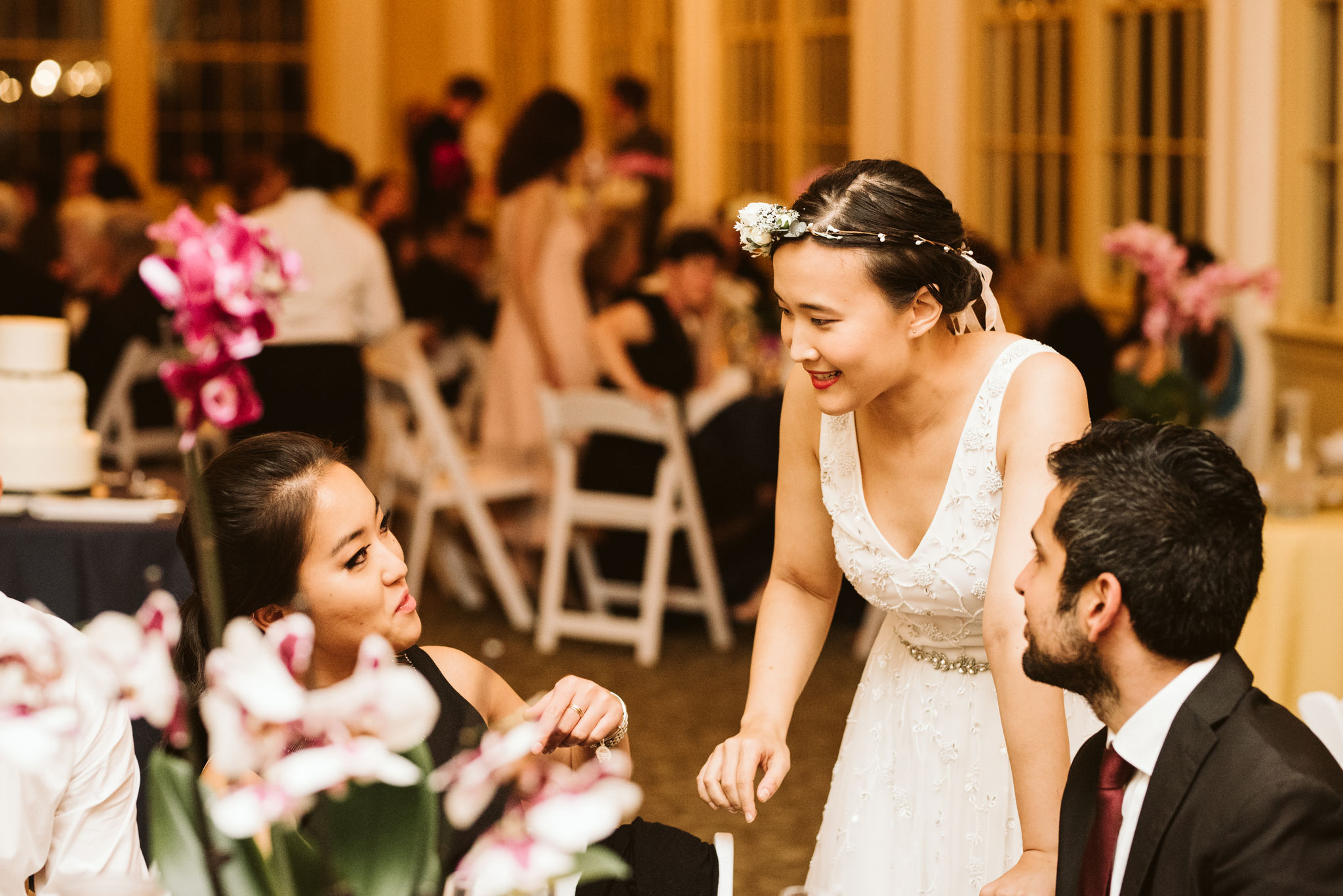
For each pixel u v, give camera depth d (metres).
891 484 1.89
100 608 3.42
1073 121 6.21
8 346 3.69
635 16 9.91
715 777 1.71
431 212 7.93
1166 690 1.36
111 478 4.01
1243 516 1.32
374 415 6.36
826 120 7.92
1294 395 3.55
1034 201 6.55
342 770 0.96
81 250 7.08
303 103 11.97
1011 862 1.92
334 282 5.29
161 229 1.06
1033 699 1.66
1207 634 1.33
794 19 8.16
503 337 5.90
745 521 5.43
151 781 1.07
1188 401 3.99
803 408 1.98
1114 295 6.04
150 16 11.62
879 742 2.03
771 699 1.95
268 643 1.04
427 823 1.05
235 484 1.54
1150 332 4.26
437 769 1.64
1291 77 5.11
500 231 5.89
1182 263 4.25
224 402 1.08
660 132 9.04
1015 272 5.15
